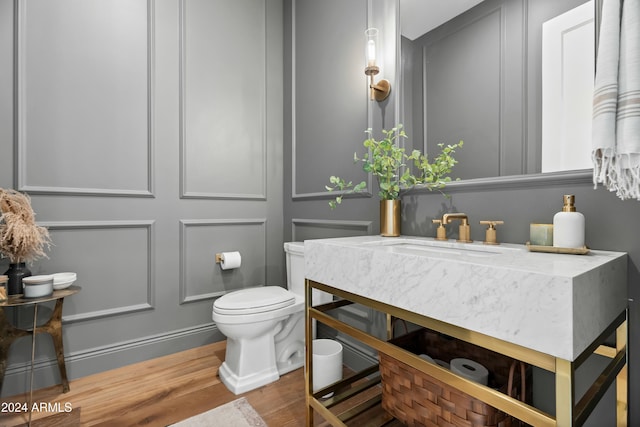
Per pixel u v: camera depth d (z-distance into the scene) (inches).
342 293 43.0
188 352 78.6
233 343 64.7
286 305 65.4
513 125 45.1
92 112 68.3
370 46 61.9
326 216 79.8
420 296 32.3
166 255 77.1
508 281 25.6
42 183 63.4
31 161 62.4
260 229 92.2
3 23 60.1
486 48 48.0
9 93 60.7
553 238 36.7
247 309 60.6
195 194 80.6
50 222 63.9
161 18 76.2
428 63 56.1
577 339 23.0
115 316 71.0
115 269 70.9
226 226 86.1
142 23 74.1
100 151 69.2
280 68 96.7
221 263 83.4
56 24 64.6
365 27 69.2
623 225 36.2
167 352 77.0
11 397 59.6
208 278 83.3
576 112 39.3
